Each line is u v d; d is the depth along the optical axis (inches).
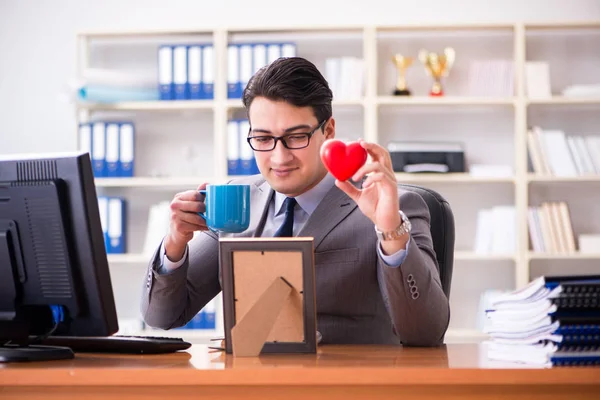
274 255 60.3
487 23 162.7
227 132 163.3
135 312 173.5
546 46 171.0
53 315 61.9
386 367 50.7
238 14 173.5
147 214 175.2
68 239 58.9
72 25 175.8
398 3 171.5
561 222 160.9
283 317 60.5
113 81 166.2
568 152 161.9
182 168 175.0
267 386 51.2
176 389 51.5
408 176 160.1
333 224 74.2
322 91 71.6
